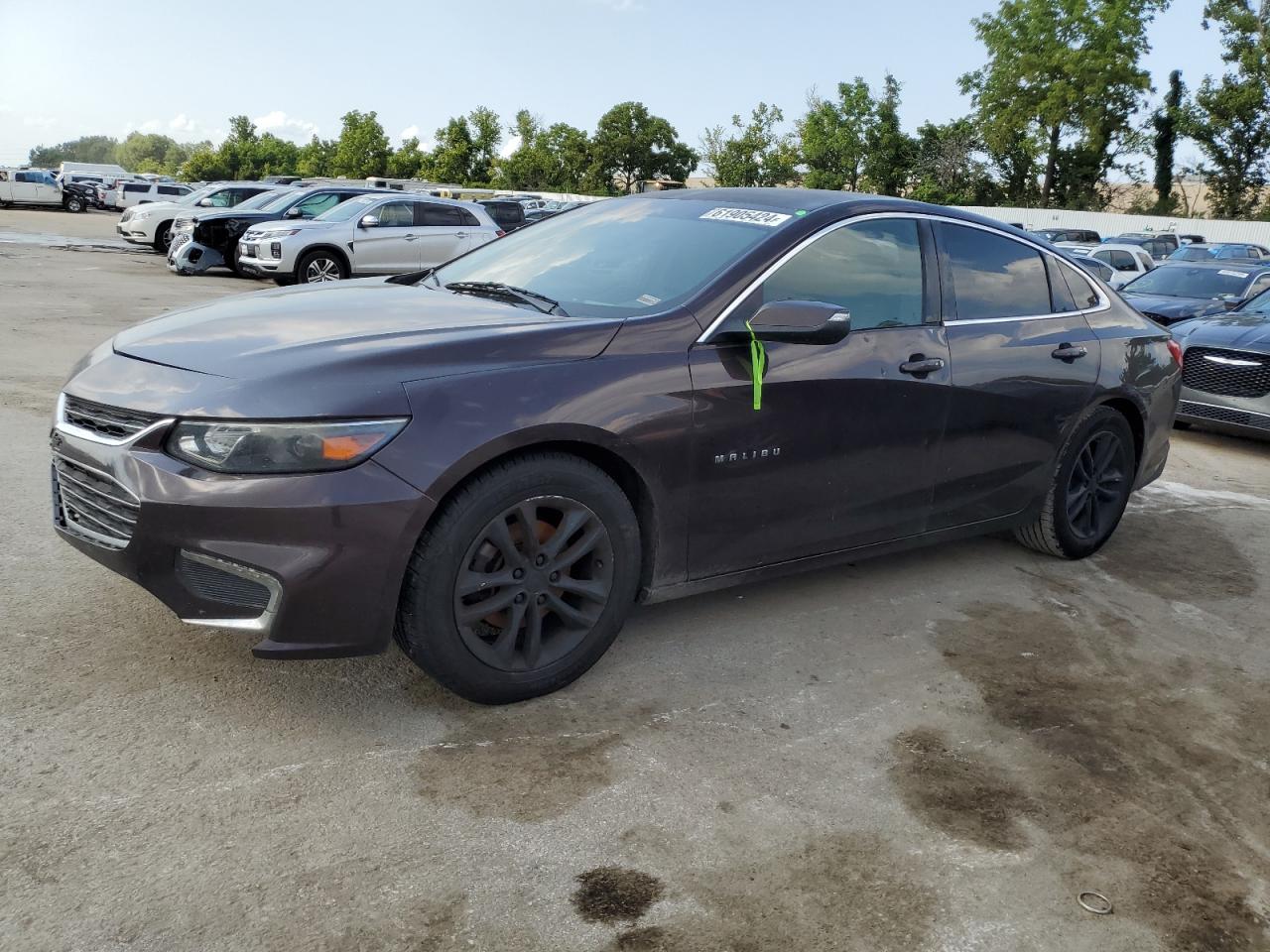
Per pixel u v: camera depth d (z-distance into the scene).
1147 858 2.58
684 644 3.60
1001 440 4.19
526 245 4.14
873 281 3.77
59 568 3.76
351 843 2.37
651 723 3.03
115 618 3.40
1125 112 51.19
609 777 2.72
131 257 21.22
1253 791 2.94
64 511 3.07
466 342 2.90
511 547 2.89
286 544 2.57
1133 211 53.38
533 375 2.89
